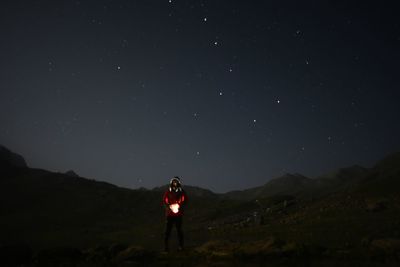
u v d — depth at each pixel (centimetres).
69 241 1873
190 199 3888
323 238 1305
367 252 909
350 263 840
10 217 3059
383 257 875
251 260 899
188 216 3162
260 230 1788
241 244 1014
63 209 3456
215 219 2911
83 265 930
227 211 3100
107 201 3781
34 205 3578
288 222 2012
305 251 915
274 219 2256
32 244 1770
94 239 1939
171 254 991
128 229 2611
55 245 1709
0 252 977
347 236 1302
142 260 955
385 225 1485
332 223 1714
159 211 3531
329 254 907
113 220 3114
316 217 2019
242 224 2198
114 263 938
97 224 2902
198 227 2478
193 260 937
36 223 2830
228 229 2052
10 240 1945
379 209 1955
